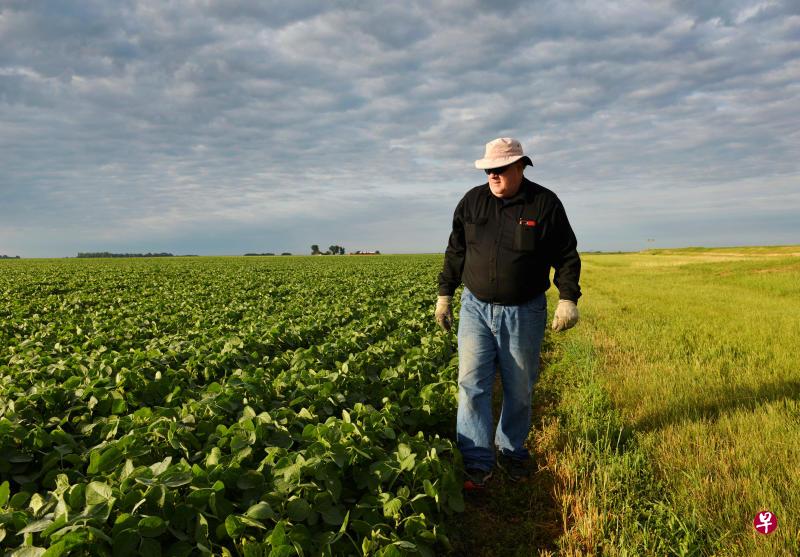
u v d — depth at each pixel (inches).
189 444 164.2
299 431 181.9
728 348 330.6
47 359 270.2
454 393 229.8
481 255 165.0
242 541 114.1
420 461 148.9
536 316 167.5
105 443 157.2
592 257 2938.0
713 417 207.5
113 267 1649.9
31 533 111.7
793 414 201.0
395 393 234.1
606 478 155.8
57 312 539.8
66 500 123.4
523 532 148.5
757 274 1082.1
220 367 260.8
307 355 275.7
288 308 530.9
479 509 162.2
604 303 616.1
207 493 124.7
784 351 314.3
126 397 213.5
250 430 162.9
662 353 326.6
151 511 120.5
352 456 149.0
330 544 119.6
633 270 1462.8
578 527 141.8
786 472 154.9
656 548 128.8
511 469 177.8
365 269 1382.9
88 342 335.0
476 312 171.0
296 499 127.9
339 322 440.8
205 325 424.2
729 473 159.3
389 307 511.2
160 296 698.2
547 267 168.1
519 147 156.3
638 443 187.5
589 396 240.4
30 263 2074.3
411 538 126.3
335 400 212.2
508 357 169.5
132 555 108.7
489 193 168.2
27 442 163.5
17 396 200.8
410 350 294.2
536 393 265.9
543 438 203.0
